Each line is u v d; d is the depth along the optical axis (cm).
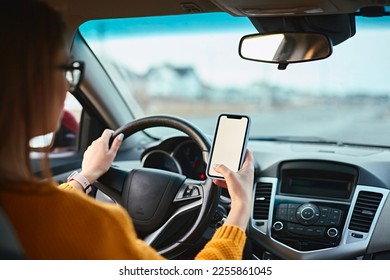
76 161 338
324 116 1563
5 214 99
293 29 247
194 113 1714
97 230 103
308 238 268
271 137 328
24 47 102
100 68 319
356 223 264
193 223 216
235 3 224
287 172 288
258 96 2127
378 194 267
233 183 156
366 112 1647
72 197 104
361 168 274
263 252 276
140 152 328
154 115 222
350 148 309
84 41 306
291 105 2047
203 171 283
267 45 242
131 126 219
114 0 243
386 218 260
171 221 215
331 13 230
